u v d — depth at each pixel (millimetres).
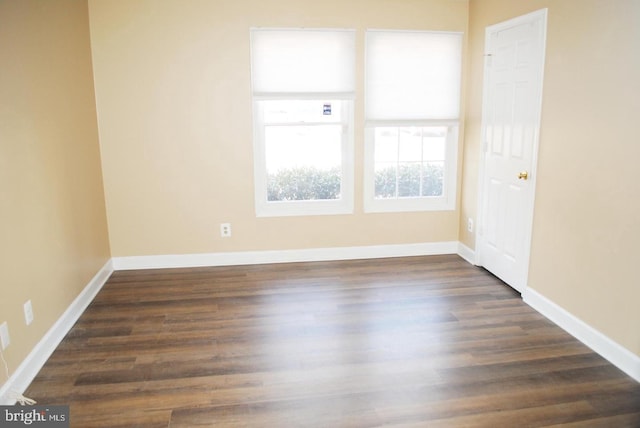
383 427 2172
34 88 2748
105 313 3381
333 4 4098
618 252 2635
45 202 2859
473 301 3578
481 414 2264
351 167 4453
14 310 2432
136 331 3105
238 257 4441
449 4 4258
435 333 3078
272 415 2258
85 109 3678
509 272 3818
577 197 2941
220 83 4094
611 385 2492
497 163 3912
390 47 4246
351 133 4379
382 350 2861
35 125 2750
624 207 2578
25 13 2652
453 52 4352
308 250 4527
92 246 3730
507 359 2758
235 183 4293
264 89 4148
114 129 4043
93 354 2811
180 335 3053
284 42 4098
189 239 4336
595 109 2758
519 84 3531
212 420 2219
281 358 2771
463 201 4586
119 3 3857
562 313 3131
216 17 3984
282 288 3852
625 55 2531
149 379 2551
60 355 2795
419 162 4594
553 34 3102
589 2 2766
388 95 4324
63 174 3164
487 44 3980
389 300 3605
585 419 2223
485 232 4195
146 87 4016
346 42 4172
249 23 4023
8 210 2406
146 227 4254
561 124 3061
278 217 4422
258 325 3193
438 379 2555
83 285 3488
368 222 4566
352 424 2193
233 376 2584
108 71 3943
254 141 4289
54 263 2965
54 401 2352
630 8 2486
